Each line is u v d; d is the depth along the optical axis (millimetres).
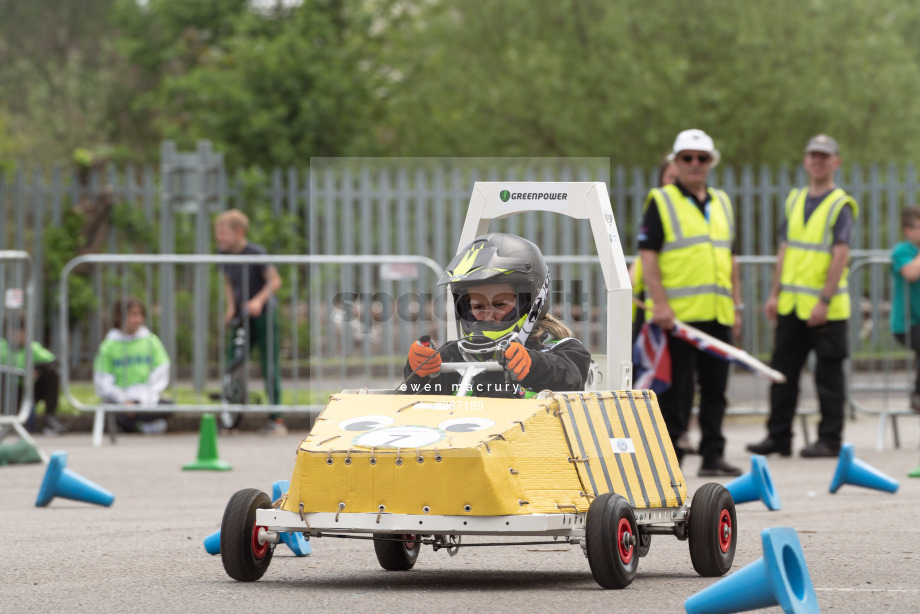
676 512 16438
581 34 90562
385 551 16875
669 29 86562
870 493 26391
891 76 85375
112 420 39562
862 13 86750
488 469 13945
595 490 15000
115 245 53875
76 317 51938
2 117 105250
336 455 14406
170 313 46656
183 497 25891
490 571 16953
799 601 12188
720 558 16109
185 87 84500
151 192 54625
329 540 20109
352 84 87750
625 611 13578
